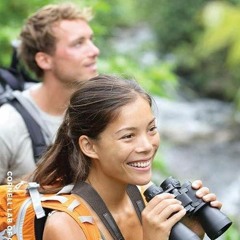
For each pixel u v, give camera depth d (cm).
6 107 354
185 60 1866
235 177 1170
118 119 230
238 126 1483
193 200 237
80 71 371
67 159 249
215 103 1788
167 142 1349
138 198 252
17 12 634
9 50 592
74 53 371
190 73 1886
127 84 237
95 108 233
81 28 374
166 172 530
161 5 1948
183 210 227
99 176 241
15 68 396
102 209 237
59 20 372
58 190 247
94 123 233
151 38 1950
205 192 238
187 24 1903
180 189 241
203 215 235
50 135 355
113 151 231
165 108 1582
